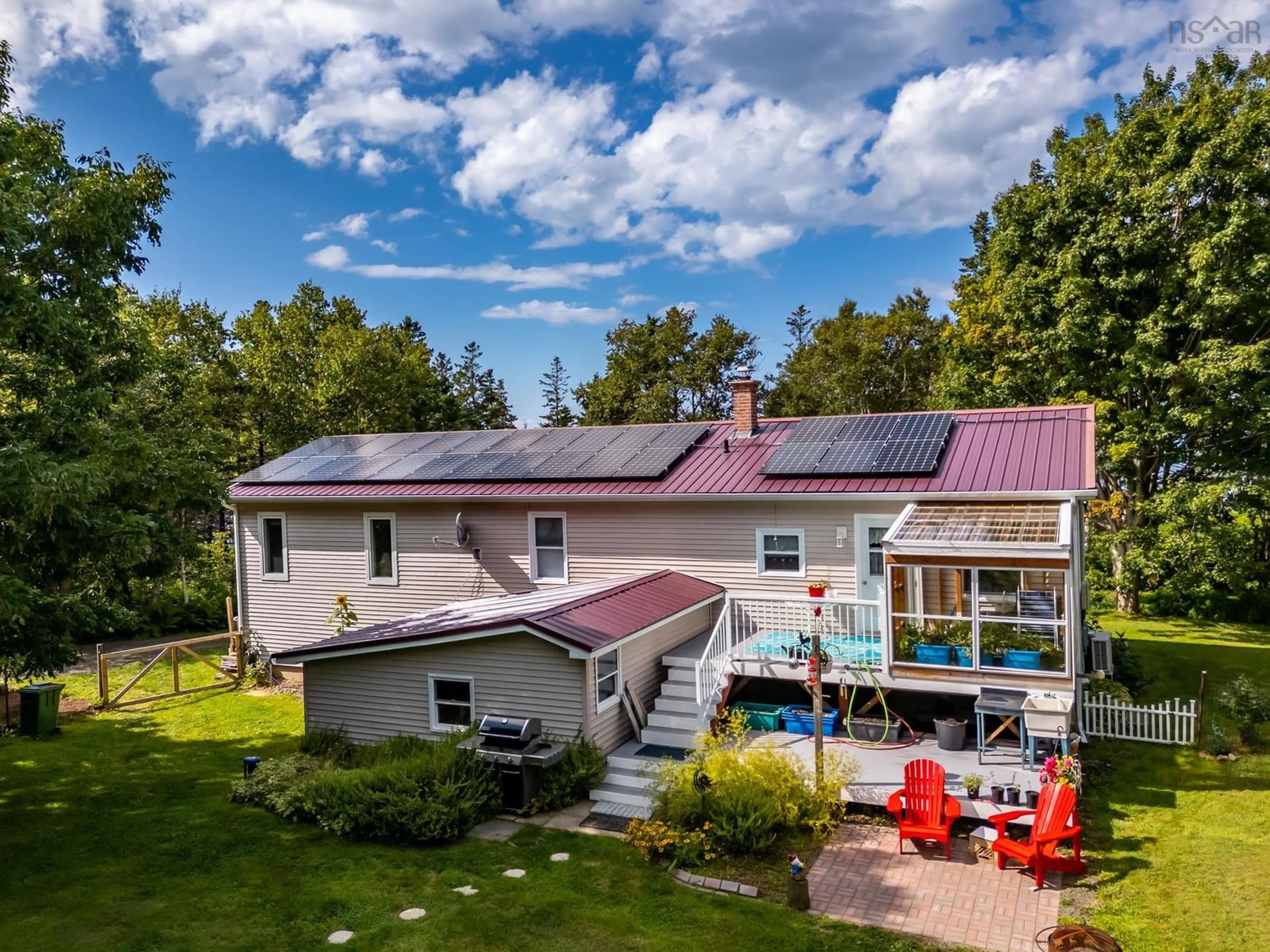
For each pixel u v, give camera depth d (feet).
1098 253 77.10
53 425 39.06
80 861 34.50
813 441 59.00
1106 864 31.86
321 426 132.57
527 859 33.94
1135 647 70.69
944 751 41.22
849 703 45.96
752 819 33.27
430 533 65.62
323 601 69.82
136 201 45.29
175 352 83.05
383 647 44.60
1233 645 71.26
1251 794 38.27
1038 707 37.11
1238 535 76.59
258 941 27.73
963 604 44.80
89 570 43.16
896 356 157.38
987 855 32.94
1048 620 39.63
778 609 54.08
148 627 88.53
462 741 40.91
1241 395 72.95
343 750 45.29
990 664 41.39
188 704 62.75
